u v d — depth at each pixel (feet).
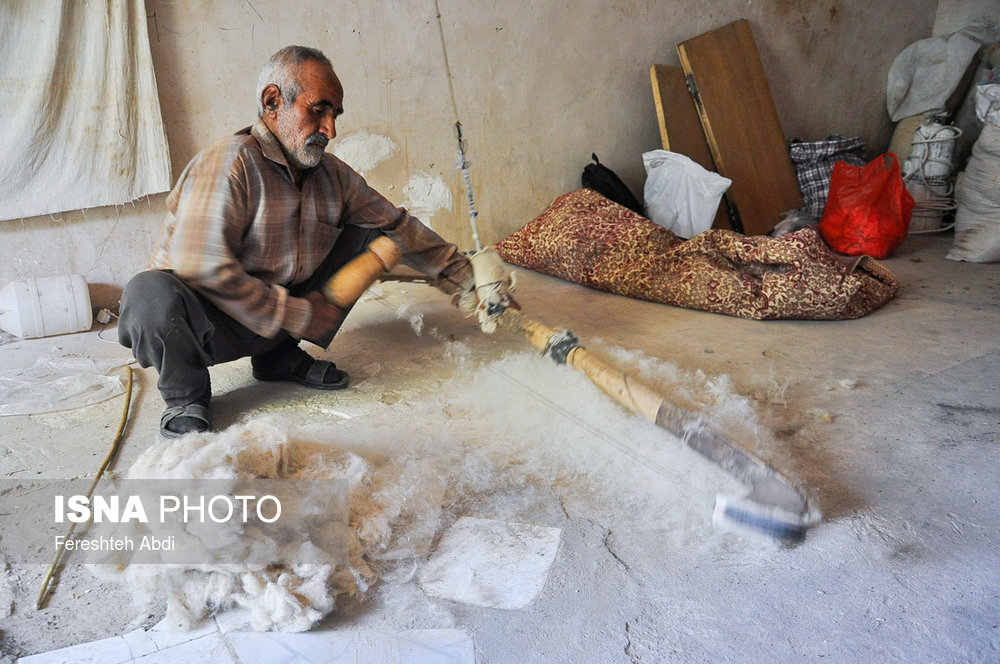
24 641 5.75
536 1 16.10
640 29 17.60
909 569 6.46
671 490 7.60
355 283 8.95
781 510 6.66
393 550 6.68
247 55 13.58
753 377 10.50
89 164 12.50
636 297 14.23
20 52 11.72
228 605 6.08
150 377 10.67
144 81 12.57
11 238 12.50
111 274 13.41
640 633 5.81
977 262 16.51
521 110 16.58
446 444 8.55
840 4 20.62
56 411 9.63
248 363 11.21
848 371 10.66
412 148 15.60
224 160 8.41
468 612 6.04
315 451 7.94
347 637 5.79
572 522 7.13
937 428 8.89
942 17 22.47
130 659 5.59
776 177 18.67
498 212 16.97
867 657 5.54
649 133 18.52
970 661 5.49
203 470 6.42
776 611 6.01
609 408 9.30
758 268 13.48
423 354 11.33
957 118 21.52
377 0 14.43
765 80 18.76
